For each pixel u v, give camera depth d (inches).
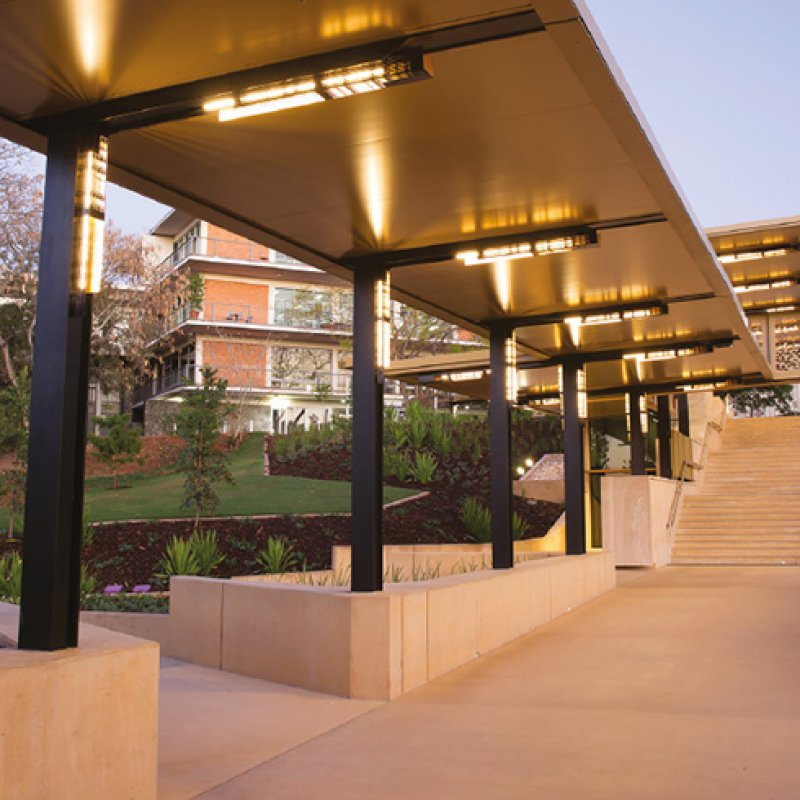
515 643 399.9
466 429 1153.4
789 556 806.5
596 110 240.8
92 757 168.9
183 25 195.2
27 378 802.8
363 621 295.6
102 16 189.3
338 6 190.1
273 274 1753.2
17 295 1227.2
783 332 1224.8
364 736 245.0
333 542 768.3
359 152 267.6
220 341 1707.7
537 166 279.9
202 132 251.3
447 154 268.5
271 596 336.2
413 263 362.6
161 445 1264.8
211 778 207.5
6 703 153.6
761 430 1267.2
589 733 241.8
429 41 204.5
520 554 618.5
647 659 350.3
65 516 190.1
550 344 567.8
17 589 568.4
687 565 822.5
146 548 714.2
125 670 177.6
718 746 226.7
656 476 893.8
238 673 351.6
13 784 153.6
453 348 1433.3
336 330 1717.5
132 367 1515.7
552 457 1187.3
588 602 546.9
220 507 846.5
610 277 406.9
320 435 1211.9
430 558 676.1
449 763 216.5
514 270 391.5
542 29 197.2
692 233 339.3
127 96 222.7
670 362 689.0
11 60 205.0
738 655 354.3
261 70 216.5
